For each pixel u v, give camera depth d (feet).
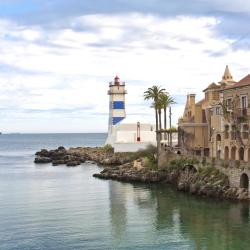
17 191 282.15
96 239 166.30
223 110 279.90
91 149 582.76
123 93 538.47
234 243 158.40
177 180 288.30
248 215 196.13
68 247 157.38
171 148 346.13
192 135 347.56
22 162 538.06
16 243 162.20
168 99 367.66
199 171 260.42
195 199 237.25
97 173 372.17
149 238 166.81
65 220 195.93
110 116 545.85
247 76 279.08
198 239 164.14
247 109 255.29
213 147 303.27
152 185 299.17
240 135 262.88
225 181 235.20
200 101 380.17
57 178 353.10
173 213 206.08
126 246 157.69
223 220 189.06
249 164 217.15
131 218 198.80
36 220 195.93
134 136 497.87
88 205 230.27
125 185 302.45
